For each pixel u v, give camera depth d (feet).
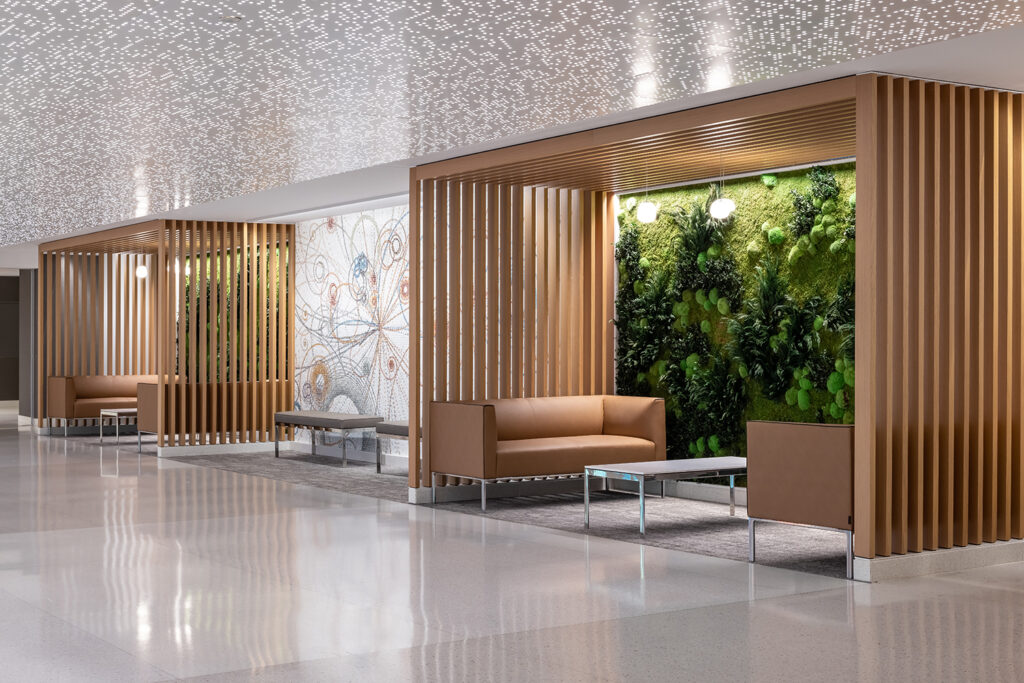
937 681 14.92
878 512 21.99
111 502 32.09
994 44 19.43
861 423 21.67
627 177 32.50
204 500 32.63
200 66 19.65
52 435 55.47
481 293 33.71
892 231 22.04
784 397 31.42
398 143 28.19
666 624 18.08
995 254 23.35
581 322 35.65
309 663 15.76
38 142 27.53
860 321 21.72
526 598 19.97
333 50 18.60
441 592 20.43
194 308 47.21
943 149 22.75
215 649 16.51
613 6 15.94
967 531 23.08
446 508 31.42
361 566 22.85
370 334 44.24
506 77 20.74
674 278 34.50
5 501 32.19
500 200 34.12
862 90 21.58
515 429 32.94
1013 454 23.86
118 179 33.88
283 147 28.55
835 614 18.78
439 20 16.72
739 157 29.01
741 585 21.13
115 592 20.36
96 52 18.51
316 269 47.70
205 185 35.27
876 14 16.56
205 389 47.42
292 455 46.60
